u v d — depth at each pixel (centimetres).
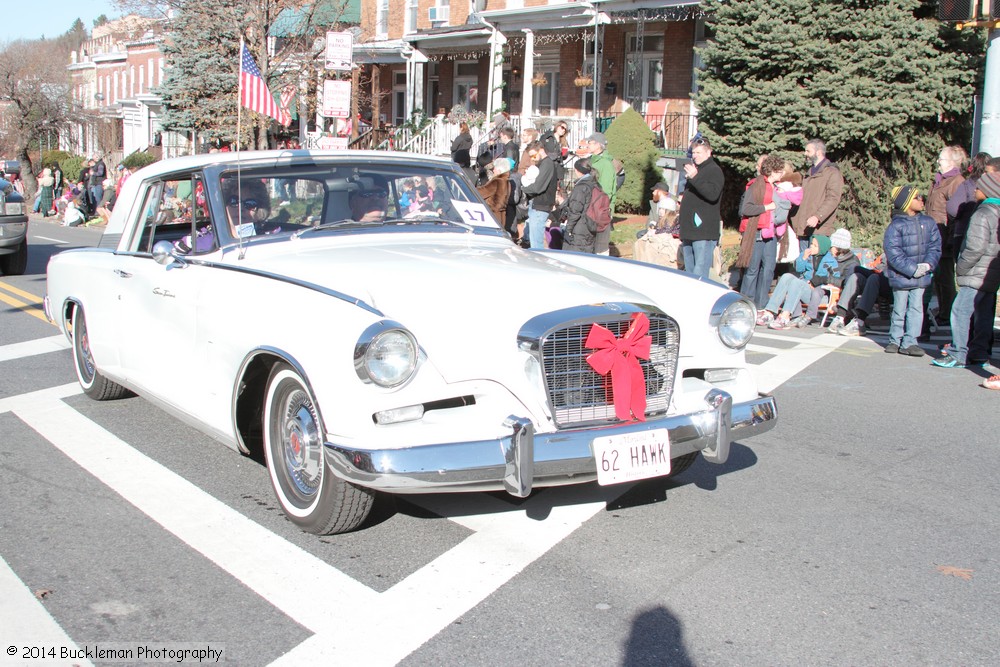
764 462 540
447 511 459
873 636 338
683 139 1969
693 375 457
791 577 386
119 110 4878
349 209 528
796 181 1038
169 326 504
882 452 560
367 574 388
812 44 1394
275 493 443
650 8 1970
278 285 428
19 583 379
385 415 374
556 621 348
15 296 1153
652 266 509
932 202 961
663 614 353
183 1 1742
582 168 1058
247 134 1872
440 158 579
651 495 484
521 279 432
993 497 485
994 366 800
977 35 1409
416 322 386
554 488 495
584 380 398
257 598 367
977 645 332
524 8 2188
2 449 554
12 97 3875
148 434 585
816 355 848
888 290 972
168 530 434
